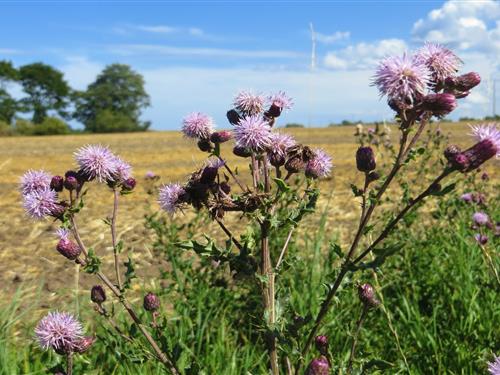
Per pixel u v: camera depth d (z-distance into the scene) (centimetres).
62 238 24
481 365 34
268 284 22
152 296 25
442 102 19
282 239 45
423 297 44
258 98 25
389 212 52
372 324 41
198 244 22
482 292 42
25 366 32
